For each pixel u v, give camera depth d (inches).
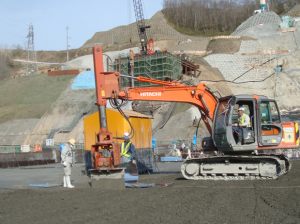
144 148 1074.1
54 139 2556.6
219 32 6023.6
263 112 757.3
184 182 745.0
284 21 4008.4
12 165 1610.5
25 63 5310.0
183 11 6190.9
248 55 3400.6
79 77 3206.2
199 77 3102.9
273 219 391.9
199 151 946.7
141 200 536.4
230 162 752.3
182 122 2338.8
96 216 436.5
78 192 647.8
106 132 694.5
